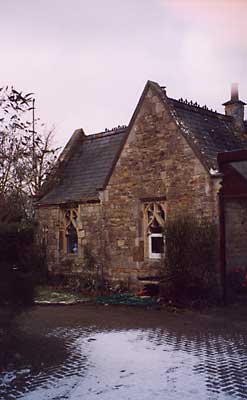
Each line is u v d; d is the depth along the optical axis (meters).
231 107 15.84
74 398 5.16
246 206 13.16
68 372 6.14
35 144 12.97
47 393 5.34
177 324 9.39
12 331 7.47
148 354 7.02
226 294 11.74
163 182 13.21
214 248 11.77
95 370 6.22
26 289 7.21
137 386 5.54
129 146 14.28
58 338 8.21
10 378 5.89
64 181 17.86
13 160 11.29
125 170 14.36
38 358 6.85
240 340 7.88
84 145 18.92
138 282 13.69
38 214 17.72
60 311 11.28
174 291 11.62
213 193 11.95
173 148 12.99
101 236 15.03
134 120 14.16
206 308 11.22
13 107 10.77
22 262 8.27
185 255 11.48
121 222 14.38
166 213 13.12
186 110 13.98
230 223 12.41
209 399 5.05
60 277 16.47
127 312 11.02
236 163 12.33
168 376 5.90
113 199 14.68
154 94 13.67
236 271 12.24
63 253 16.77
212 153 12.74
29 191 18.50
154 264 13.33
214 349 7.25
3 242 8.09
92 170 17.00
